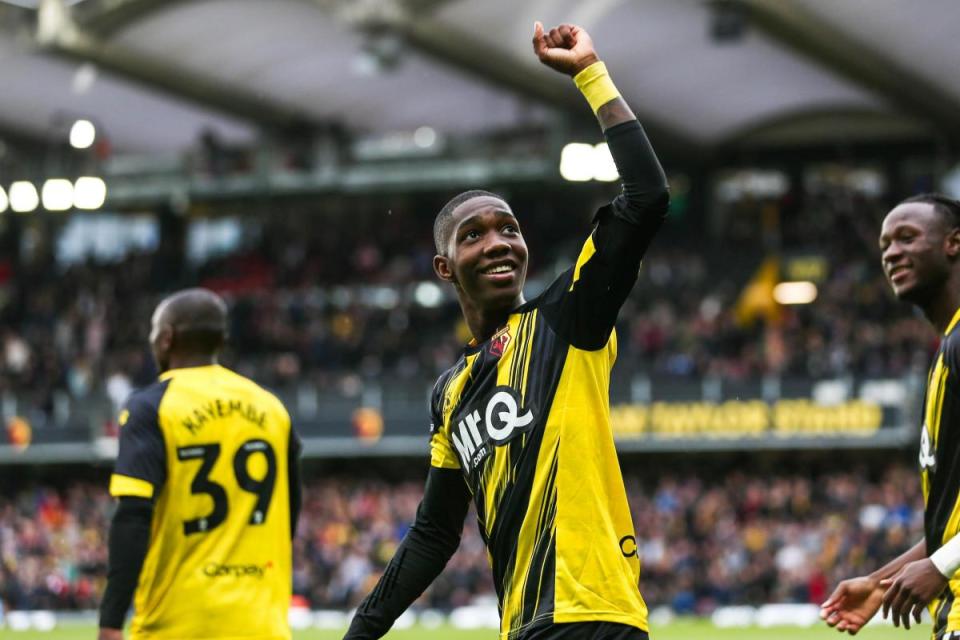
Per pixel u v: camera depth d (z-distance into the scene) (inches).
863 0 1526.8
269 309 2158.0
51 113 2203.5
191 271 2345.0
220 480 330.6
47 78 2050.9
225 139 2357.3
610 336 255.9
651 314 1930.4
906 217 296.7
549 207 2222.0
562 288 254.7
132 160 2284.7
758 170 2174.0
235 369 2017.7
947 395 279.4
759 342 1923.0
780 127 2123.5
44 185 1836.9
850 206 2102.6
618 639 242.1
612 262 248.5
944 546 268.1
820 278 2028.8
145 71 1905.8
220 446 332.2
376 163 2164.1
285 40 1875.0
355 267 2268.7
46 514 1739.7
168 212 2453.2
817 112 2058.3
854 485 1533.0
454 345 2041.1
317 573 1499.8
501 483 253.6
